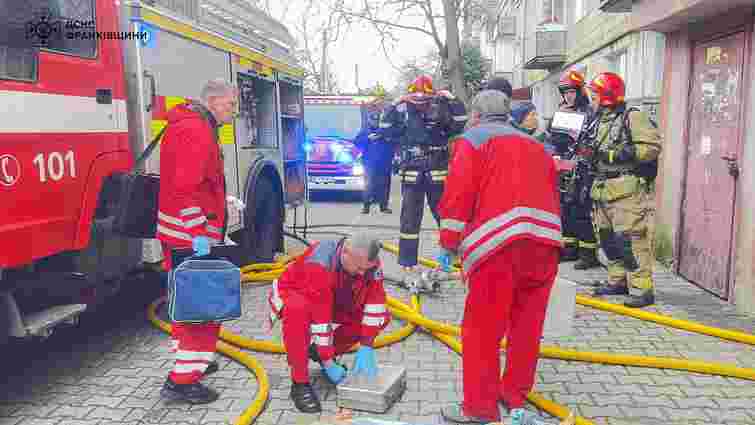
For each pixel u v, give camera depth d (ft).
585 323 16.52
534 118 16.98
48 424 11.03
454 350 14.57
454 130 19.17
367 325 11.64
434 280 19.60
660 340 15.26
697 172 20.25
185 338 11.68
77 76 12.25
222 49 18.38
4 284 11.09
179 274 11.06
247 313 17.67
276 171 22.98
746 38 17.22
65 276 12.10
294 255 25.12
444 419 10.94
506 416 11.32
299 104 27.02
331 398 12.10
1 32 10.39
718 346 14.84
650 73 30.76
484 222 10.12
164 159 11.67
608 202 17.75
